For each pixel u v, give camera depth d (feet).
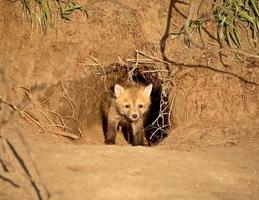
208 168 28.91
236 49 41.73
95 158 28.35
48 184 24.95
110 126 46.47
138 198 24.21
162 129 43.91
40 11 42.68
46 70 42.09
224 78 40.86
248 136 36.63
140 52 43.62
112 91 47.73
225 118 39.83
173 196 24.54
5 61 41.16
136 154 29.66
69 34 43.24
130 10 44.34
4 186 24.57
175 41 43.42
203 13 43.70
